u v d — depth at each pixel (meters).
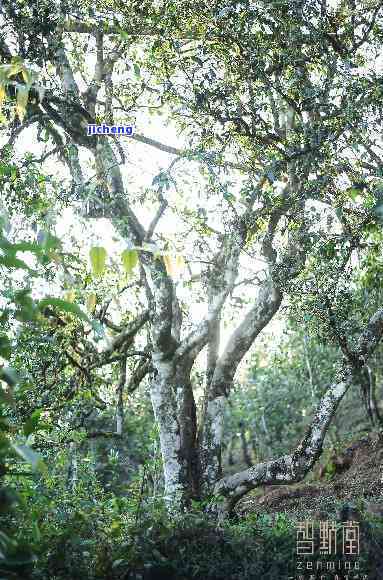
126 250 3.48
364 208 9.80
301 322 10.84
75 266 9.85
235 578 7.06
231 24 9.75
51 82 10.27
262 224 10.75
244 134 10.03
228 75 10.15
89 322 3.51
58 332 9.67
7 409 8.60
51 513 6.78
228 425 22.14
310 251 9.92
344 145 9.74
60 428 9.77
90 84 11.12
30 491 5.02
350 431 18.92
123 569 6.82
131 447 15.86
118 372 12.04
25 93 3.94
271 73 10.23
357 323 11.15
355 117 9.46
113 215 10.27
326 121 9.80
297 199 10.01
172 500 8.75
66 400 10.07
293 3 9.74
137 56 10.85
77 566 6.39
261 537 7.59
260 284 11.02
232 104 9.96
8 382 3.45
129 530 7.15
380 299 13.11
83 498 7.75
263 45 9.85
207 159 9.62
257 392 21.50
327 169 9.83
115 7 10.02
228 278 10.72
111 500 7.59
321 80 9.95
